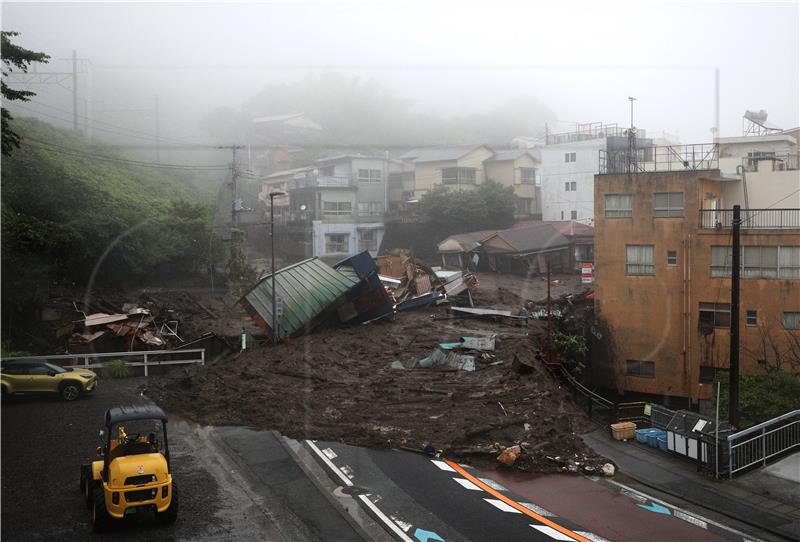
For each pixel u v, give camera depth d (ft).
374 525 33.58
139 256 103.35
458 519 34.32
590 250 114.52
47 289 85.97
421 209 120.78
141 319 83.61
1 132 60.54
